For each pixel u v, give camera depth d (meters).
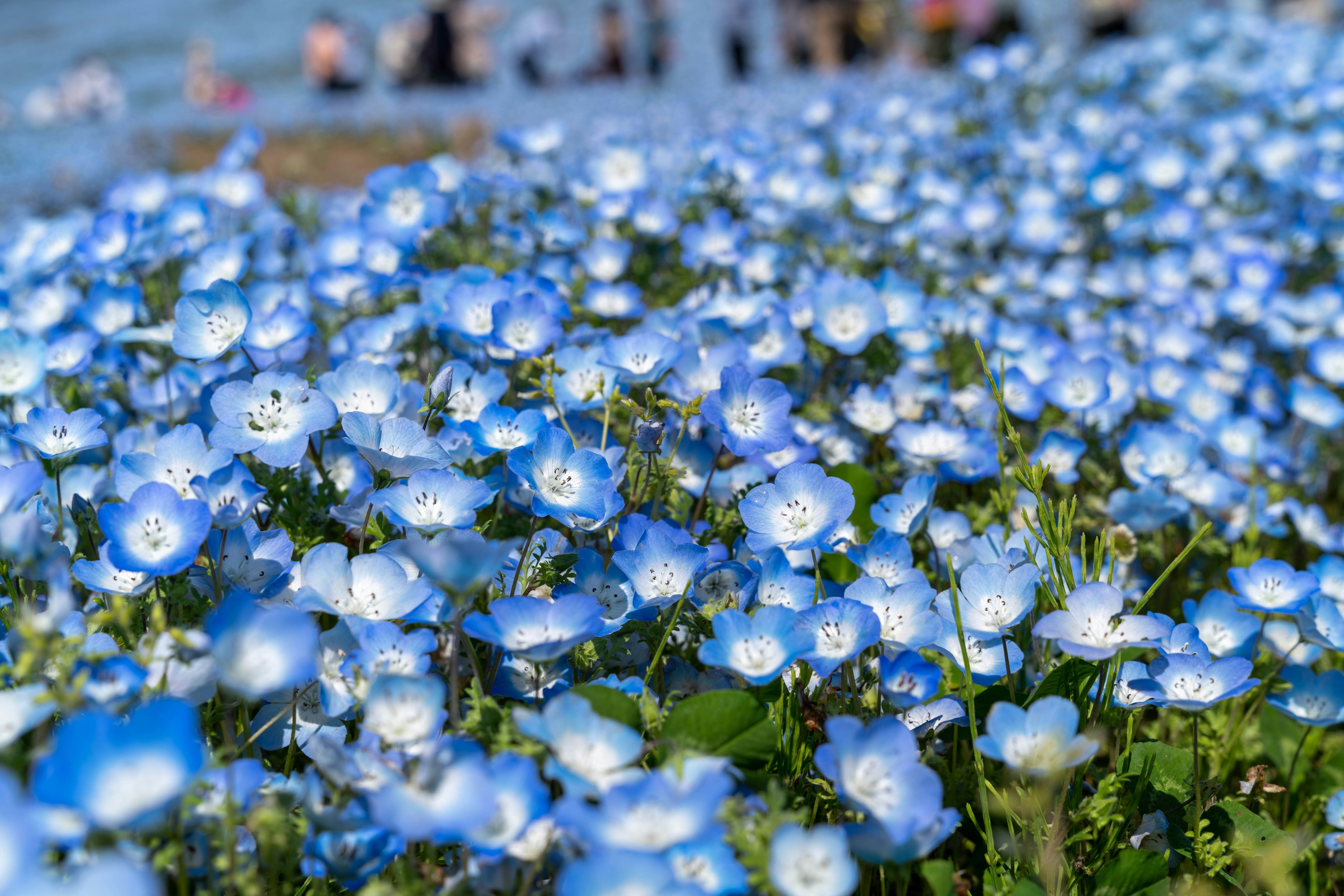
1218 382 0.74
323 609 0.48
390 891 0.44
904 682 0.48
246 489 0.49
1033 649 0.53
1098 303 0.89
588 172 0.85
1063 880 0.48
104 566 0.49
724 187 0.81
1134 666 0.50
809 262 0.81
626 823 0.44
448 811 0.43
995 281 0.86
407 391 0.57
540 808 0.44
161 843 0.44
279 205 0.90
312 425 0.51
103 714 0.42
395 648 0.48
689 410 0.53
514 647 0.46
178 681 0.46
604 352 0.57
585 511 0.50
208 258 0.66
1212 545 0.62
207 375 0.60
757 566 0.52
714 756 0.47
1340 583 0.57
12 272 0.73
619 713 0.47
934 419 0.64
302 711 0.49
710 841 0.44
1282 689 0.55
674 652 0.52
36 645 0.44
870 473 0.62
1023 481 0.51
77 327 0.65
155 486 0.48
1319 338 0.79
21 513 0.51
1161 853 0.48
